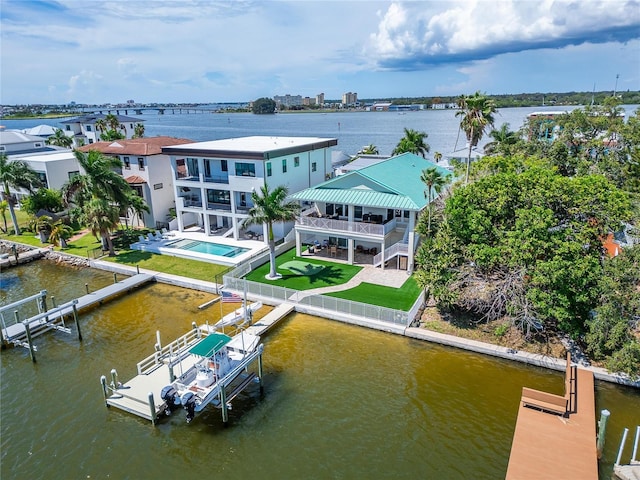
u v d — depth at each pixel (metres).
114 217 40.81
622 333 22.41
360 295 31.97
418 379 23.41
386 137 157.62
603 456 18.05
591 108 59.91
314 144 47.16
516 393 22.12
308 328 28.91
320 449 19.02
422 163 47.75
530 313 24.83
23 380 24.20
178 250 41.78
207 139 159.75
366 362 25.05
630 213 24.70
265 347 26.78
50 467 18.39
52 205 50.38
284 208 34.00
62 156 59.62
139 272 37.88
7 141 67.69
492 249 25.97
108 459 18.80
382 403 21.69
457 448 18.78
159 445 19.52
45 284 37.31
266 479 17.61
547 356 24.47
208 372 21.88
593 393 21.05
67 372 24.84
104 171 40.00
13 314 31.95
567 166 47.09
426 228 34.34
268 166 41.06
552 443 17.75
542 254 25.16
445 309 29.28
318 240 42.88
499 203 27.17
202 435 20.05
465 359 25.03
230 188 42.53
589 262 23.92
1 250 45.34
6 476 17.95
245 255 39.81
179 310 31.86
